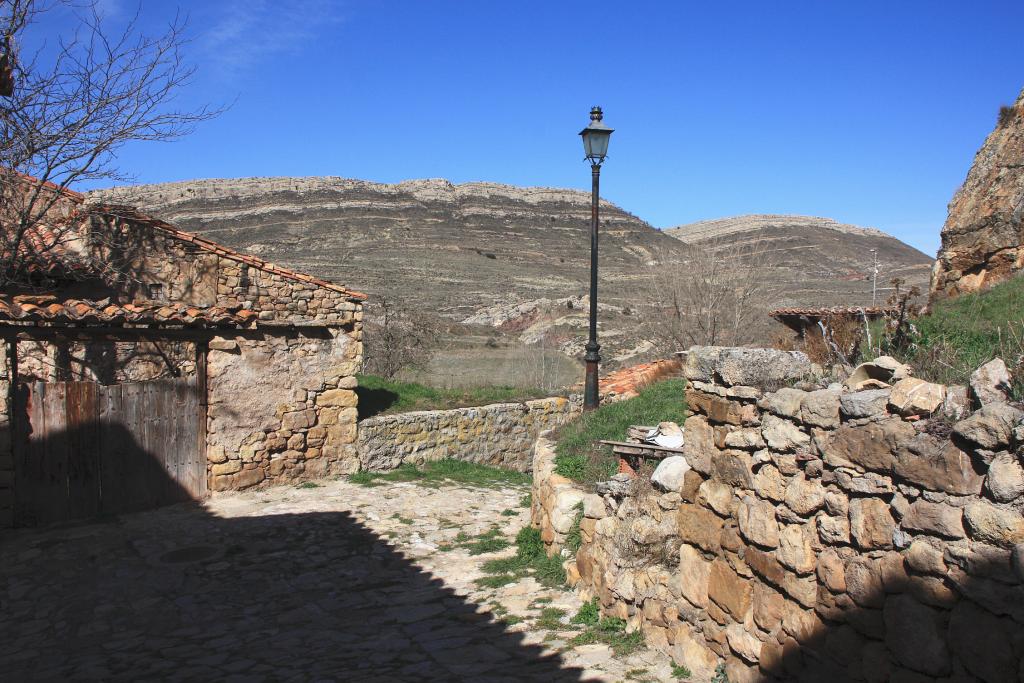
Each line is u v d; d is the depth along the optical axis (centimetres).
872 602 333
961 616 288
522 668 491
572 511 705
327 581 754
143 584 746
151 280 1157
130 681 521
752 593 422
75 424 957
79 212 1145
